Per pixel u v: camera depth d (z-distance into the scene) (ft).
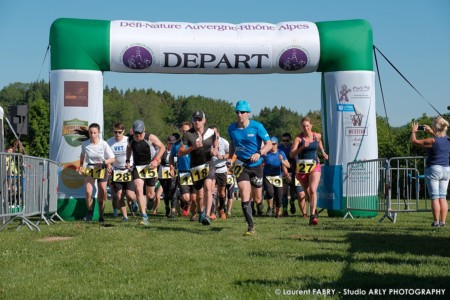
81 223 38.22
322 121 47.09
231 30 44.83
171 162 43.01
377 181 42.88
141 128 35.91
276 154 45.78
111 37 43.52
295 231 31.01
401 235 28.68
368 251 22.84
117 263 20.61
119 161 40.09
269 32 44.88
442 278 17.22
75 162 43.29
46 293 16.10
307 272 18.38
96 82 43.78
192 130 32.42
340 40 45.14
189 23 45.21
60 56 43.45
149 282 17.31
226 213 49.96
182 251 23.20
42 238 28.53
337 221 39.63
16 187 33.01
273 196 46.93
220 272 18.71
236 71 45.11
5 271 19.38
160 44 43.75
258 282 17.01
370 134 45.73
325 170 46.44
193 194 40.11
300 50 44.62
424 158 41.04
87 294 15.90
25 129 45.47
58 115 43.50
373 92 46.03
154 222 38.27
